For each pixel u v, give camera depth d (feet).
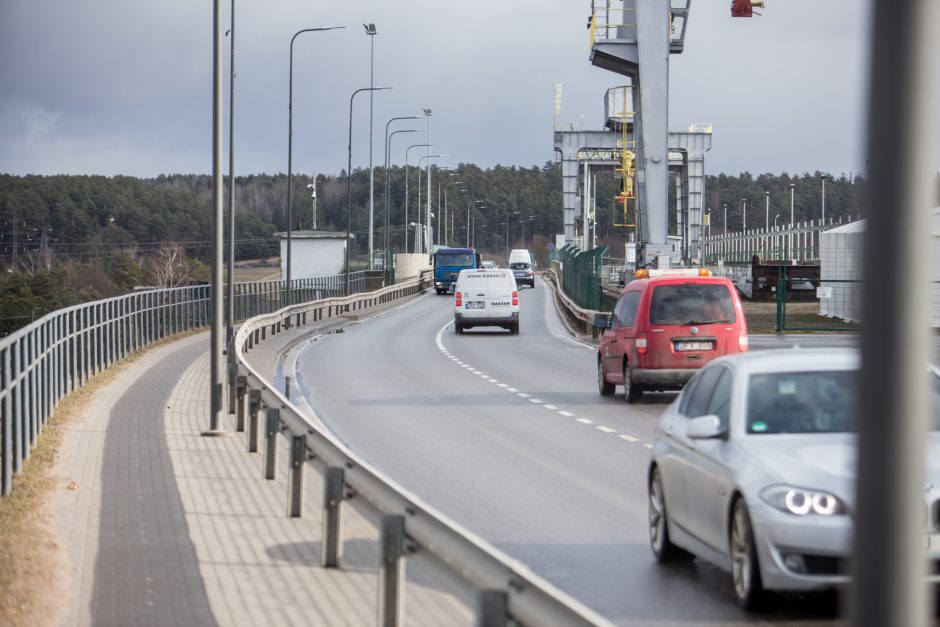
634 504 87.04
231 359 149.48
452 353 260.83
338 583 59.57
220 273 122.42
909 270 20.29
